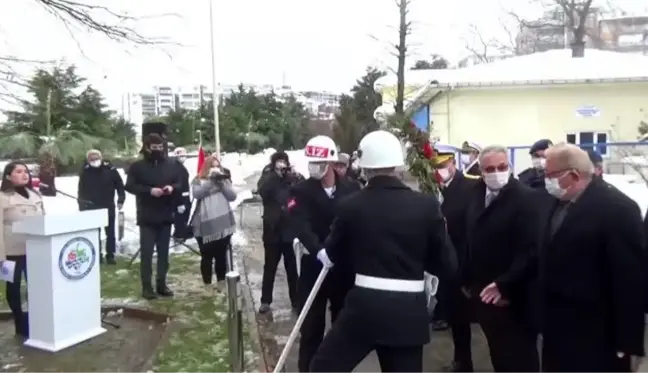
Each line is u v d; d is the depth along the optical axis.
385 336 3.32
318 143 4.65
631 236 3.10
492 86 19.41
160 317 6.50
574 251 3.23
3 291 7.98
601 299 3.21
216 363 5.04
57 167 20.20
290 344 4.13
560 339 3.32
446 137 20.09
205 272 7.96
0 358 5.35
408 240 3.39
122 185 9.75
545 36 38.91
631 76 18.50
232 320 4.46
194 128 36.25
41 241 5.52
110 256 9.44
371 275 3.39
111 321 6.50
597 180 3.32
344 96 37.19
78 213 5.76
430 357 5.43
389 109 19.52
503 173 4.09
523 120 19.59
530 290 3.93
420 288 3.43
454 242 5.03
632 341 3.07
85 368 5.09
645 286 3.20
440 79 19.95
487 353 5.59
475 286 4.21
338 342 3.46
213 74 23.72
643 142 15.52
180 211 7.77
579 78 18.70
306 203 4.62
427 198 3.51
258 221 15.52
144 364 5.05
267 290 7.01
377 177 3.52
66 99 23.55
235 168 28.06
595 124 19.25
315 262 4.59
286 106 42.03
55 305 5.53
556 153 3.33
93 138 23.64
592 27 43.44
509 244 4.04
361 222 3.44
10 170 5.86
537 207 3.94
